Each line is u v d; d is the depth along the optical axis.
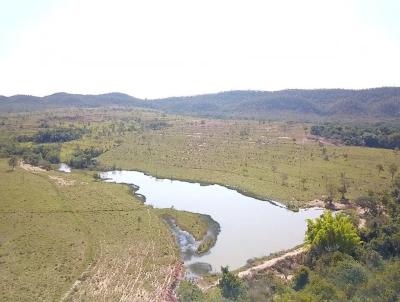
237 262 96.00
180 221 121.44
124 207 127.44
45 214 117.19
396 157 193.75
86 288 78.50
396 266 63.66
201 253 101.06
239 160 194.25
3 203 124.69
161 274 86.31
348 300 54.25
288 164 185.38
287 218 127.12
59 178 161.88
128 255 94.19
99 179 170.75
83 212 120.50
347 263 66.75
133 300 75.31
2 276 81.38
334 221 89.38
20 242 97.44
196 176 174.38
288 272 89.06
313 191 147.75
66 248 95.44
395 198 123.50
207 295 73.62
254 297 68.56
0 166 177.75
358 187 150.12
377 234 93.81
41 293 75.69
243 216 129.12
